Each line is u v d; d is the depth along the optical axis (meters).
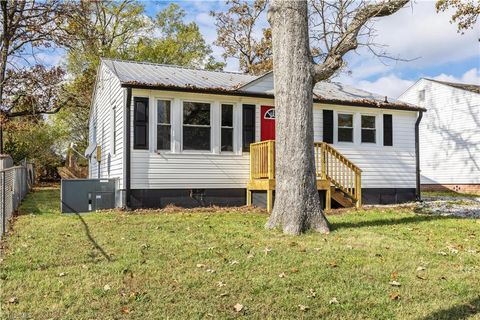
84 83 27.48
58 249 6.16
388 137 14.96
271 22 8.12
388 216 10.12
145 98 11.44
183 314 3.84
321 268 5.28
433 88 24.78
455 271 5.29
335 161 12.52
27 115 22.69
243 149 12.67
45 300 4.12
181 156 11.84
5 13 19.97
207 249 6.18
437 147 24.45
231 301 4.16
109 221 8.70
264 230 7.69
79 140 31.52
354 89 16.77
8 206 8.74
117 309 3.93
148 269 5.15
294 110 7.66
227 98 12.50
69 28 21.56
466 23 19.16
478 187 22.08
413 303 4.20
